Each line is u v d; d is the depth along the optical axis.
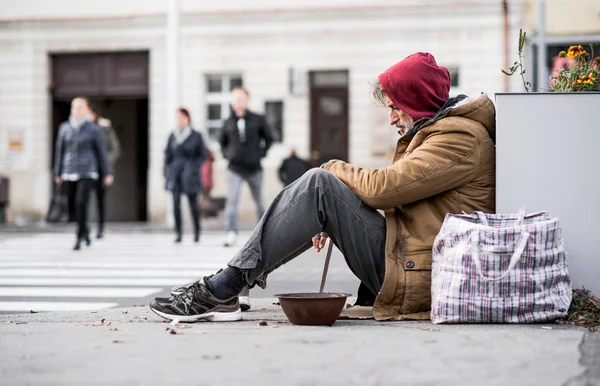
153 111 29.09
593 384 4.02
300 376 4.20
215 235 22.27
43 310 8.44
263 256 5.99
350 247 6.02
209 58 29.20
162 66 29.08
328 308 5.79
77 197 17.12
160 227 25.44
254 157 17.83
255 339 5.25
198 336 5.41
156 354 4.79
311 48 28.72
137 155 32.34
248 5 28.97
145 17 29.03
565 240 6.13
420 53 6.35
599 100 6.11
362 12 28.38
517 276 5.66
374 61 28.41
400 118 6.39
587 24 26.95
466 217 5.86
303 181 5.96
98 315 6.91
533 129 6.14
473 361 4.52
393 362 4.51
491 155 6.14
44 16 29.70
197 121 29.25
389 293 5.95
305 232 5.94
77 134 16.91
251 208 28.66
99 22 29.36
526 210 6.14
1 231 24.95
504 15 27.39
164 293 10.02
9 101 30.00
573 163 6.13
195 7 29.23
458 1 27.67
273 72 28.91
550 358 4.59
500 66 27.48
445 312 5.71
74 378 4.20
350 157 28.58
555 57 27.16
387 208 6.01
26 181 29.84
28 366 4.48
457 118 6.12
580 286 6.12
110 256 15.70
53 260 14.80
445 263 5.77
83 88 29.78
